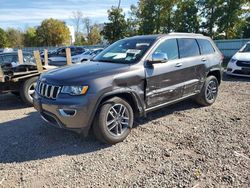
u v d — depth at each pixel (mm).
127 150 4469
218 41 23875
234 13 30922
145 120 5883
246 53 11375
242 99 7594
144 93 5074
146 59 5160
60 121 4453
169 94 5605
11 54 8805
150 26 35375
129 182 3561
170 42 5766
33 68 7797
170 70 5527
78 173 3812
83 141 4855
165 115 6207
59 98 4422
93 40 59562
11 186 3555
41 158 4273
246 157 4105
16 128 5660
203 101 6723
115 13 38906
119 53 5535
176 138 4898
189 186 3430
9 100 8375
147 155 4273
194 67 6184
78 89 4328
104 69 4734
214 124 5562
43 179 3693
